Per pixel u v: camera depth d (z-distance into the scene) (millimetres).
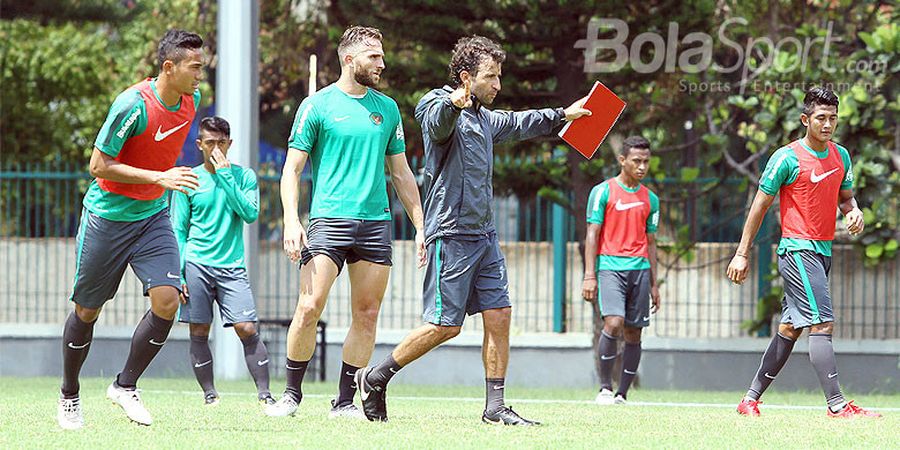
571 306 59062
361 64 26625
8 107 88312
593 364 56250
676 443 23297
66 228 60531
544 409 33062
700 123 56469
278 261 59219
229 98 52469
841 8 57844
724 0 57469
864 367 54344
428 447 22016
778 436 25031
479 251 26203
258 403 33969
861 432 26125
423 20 51375
